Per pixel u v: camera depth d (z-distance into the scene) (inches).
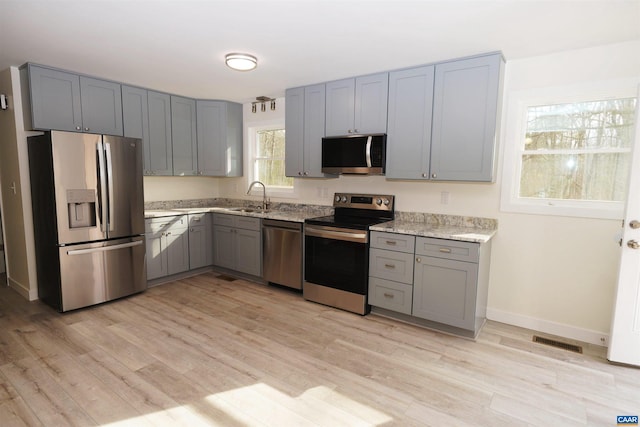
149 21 87.8
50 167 117.8
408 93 122.0
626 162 102.4
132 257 140.8
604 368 93.2
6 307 129.6
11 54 112.3
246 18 85.8
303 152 151.4
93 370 89.4
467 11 81.2
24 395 79.2
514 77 113.5
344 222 130.6
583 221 106.7
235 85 149.8
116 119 144.9
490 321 123.2
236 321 120.6
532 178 116.2
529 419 73.6
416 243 113.6
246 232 162.9
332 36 96.5
